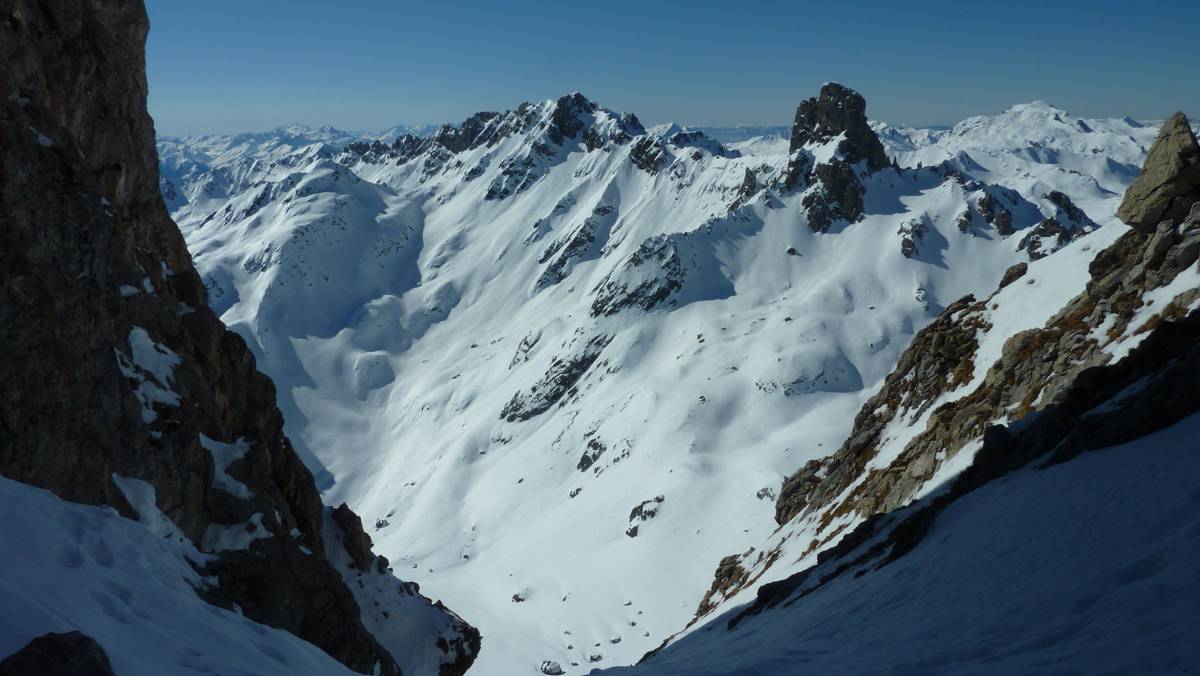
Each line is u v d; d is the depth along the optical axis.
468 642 36.31
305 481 34.22
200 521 24.19
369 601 33.69
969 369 57.59
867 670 15.79
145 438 22.66
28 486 16.28
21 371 19.67
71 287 22.47
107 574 14.23
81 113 29.16
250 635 14.95
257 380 33.88
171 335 28.31
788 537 66.25
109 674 9.83
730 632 39.12
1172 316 36.91
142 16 34.44
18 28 25.33
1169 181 44.00
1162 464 19.08
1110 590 14.98
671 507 195.50
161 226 35.88
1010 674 13.03
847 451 69.19
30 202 22.09
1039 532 20.27
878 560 30.70
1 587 11.05
